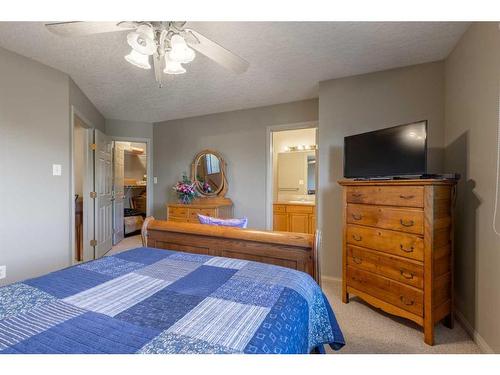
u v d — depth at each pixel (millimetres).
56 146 2656
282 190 5559
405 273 1915
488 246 1684
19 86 2361
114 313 909
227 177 4203
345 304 2375
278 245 1678
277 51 2297
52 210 2617
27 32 2021
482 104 1751
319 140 2963
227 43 2162
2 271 2252
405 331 1943
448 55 2330
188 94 3408
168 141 4703
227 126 4203
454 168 2191
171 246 2057
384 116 2652
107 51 2314
